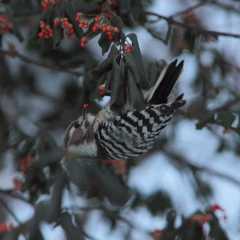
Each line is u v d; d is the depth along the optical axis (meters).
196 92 13.03
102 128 9.12
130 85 7.19
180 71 8.67
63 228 8.80
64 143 10.34
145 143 9.05
